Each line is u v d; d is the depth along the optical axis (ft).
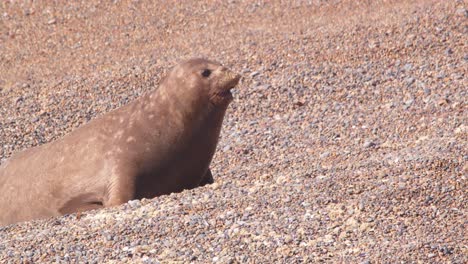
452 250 89.92
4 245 102.22
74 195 124.06
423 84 171.63
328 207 102.94
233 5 232.32
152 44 216.95
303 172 119.75
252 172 130.93
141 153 120.78
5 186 130.82
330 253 91.25
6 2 250.57
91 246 98.94
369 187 108.17
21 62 216.74
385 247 91.35
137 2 242.58
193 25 224.94
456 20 197.36
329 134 153.89
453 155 118.83
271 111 172.14
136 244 98.17
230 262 90.99
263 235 96.68
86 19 237.04
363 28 200.75
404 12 207.62
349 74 181.37
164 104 121.49
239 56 195.93
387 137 146.82
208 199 109.81
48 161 127.34
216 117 121.29
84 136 125.80
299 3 226.17
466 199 104.17
